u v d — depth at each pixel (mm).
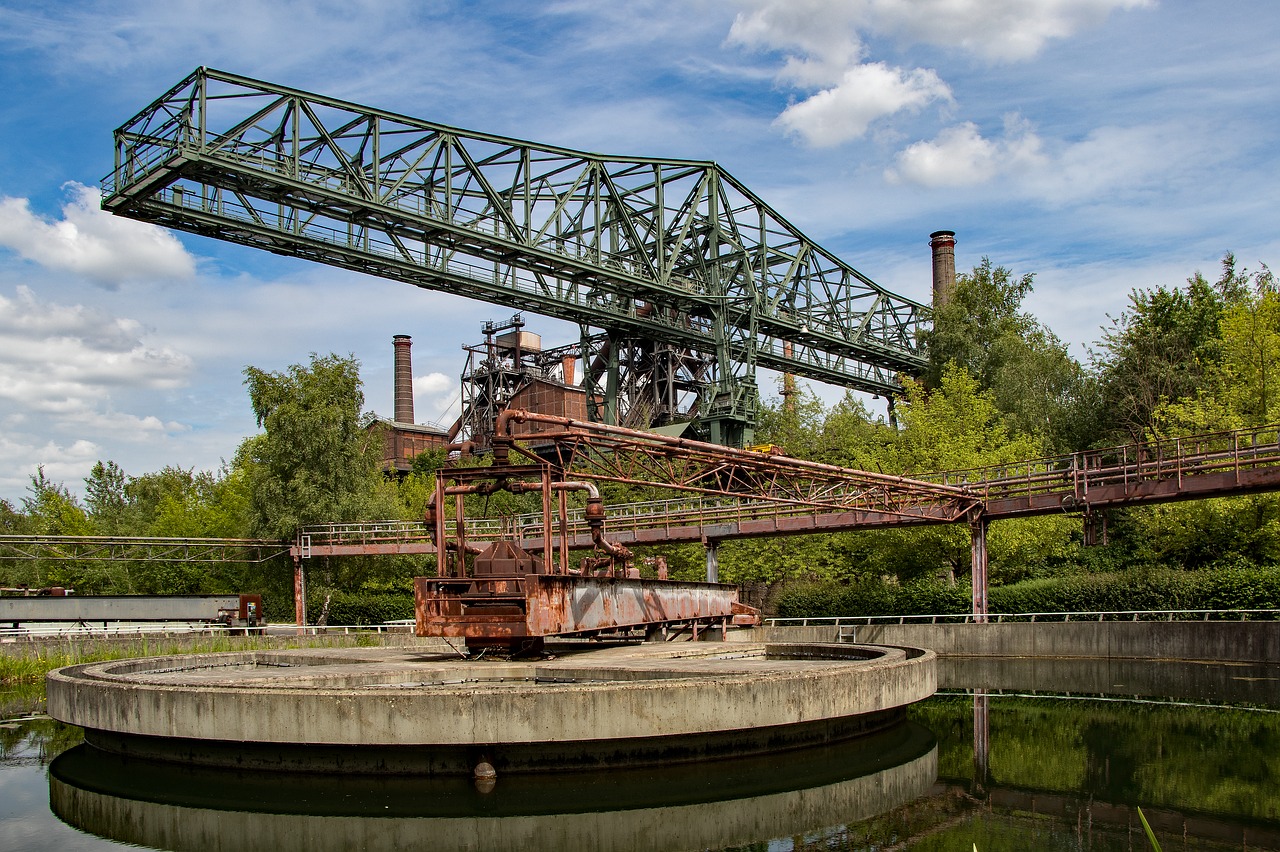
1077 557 44219
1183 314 55719
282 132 45969
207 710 15078
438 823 13242
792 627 37406
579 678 18734
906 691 18562
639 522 46500
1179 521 36844
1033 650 33688
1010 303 65812
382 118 48625
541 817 13391
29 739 20938
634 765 15078
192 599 43406
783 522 38469
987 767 16766
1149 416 52156
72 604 41062
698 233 68250
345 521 49594
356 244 48844
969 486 34312
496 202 52906
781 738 16594
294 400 50094
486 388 89625
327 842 12734
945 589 38500
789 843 12422
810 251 77375
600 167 59312
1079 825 13016
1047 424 58000
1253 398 37688
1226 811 13656
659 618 27109
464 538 23172
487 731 14070
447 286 53438
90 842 12898
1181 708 23078
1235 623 30484
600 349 77250
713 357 72500
